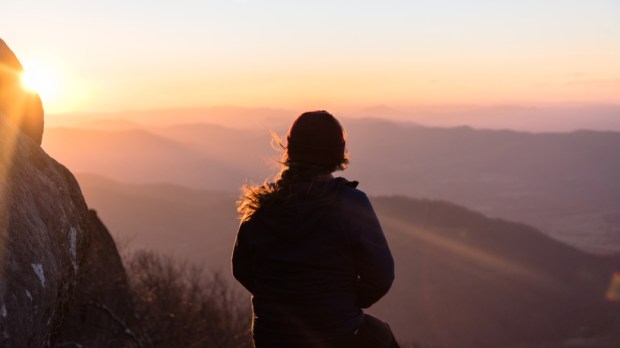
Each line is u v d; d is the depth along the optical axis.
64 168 3.19
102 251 14.57
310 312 2.40
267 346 2.45
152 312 15.39
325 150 2.50
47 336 2.41
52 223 2.62
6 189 2.34
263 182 2.63
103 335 10.69
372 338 2.51
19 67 3.66
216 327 17.66
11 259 2.16
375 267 2.44
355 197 2.50
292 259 2.43
